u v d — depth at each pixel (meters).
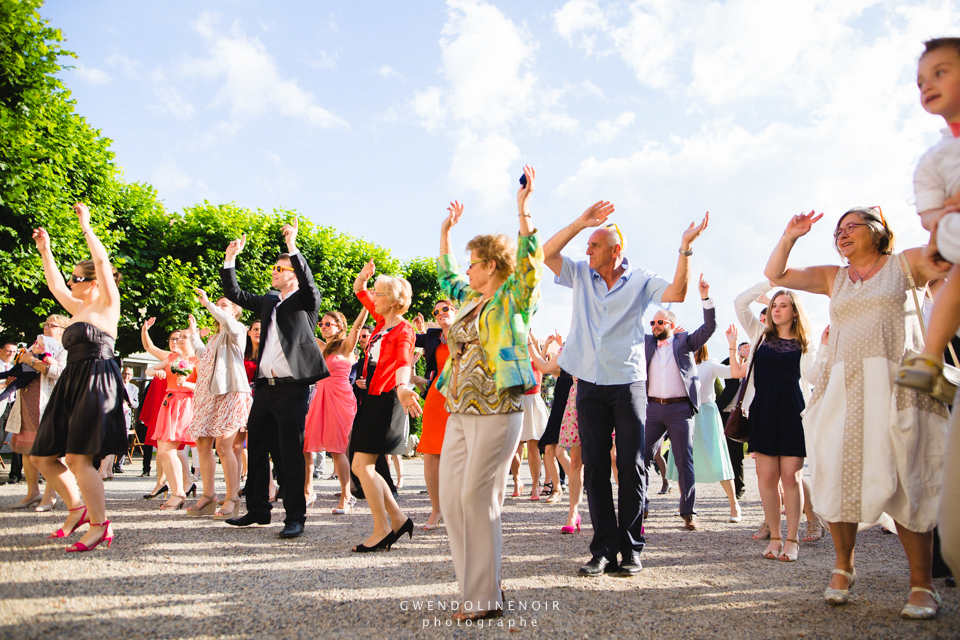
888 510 2.54
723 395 7.24
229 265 4.88
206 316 14.79
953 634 2.22
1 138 10.77
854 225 2.83
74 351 3.60
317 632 2.20
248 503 4.48
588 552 3.80
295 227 4.64
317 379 4.34
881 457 2.53
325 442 5.50
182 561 3.25
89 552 3.38
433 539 4.21
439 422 4.57
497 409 2.43
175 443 5.50
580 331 3.54
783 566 3.50
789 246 2.96
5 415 8.19
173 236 15.39
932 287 3.35
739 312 4.34
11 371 5.77
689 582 3.04
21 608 2.33
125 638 2.09
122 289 13.67
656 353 5.28
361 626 2.27
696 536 4.64
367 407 3.83
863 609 2.57
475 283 2.73
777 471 3.89
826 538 4.56
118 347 14.77
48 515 4.64
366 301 5.45
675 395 5.15
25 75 11.12
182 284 14.24
